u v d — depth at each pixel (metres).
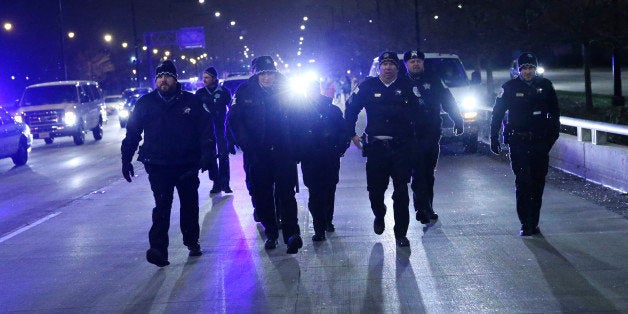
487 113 18.94
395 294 6.23
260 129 7.74
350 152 18.12
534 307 5.76
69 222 10.55
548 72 57.81
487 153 16.70
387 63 7.59
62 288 6.93
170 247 8.45
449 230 8.65
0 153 19.61
